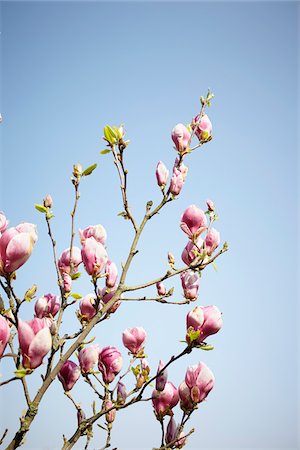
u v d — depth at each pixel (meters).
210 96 1.67
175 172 1.52
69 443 1.47
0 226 1.42
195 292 1.51
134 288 1.46
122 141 1.52
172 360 1.42
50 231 1.54
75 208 1.54
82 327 1.52
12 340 1.45
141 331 1.58
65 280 1.51
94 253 1.42
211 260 1.51
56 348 1.40
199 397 1.42
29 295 1.37
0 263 1.29
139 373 1.56
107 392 1.55
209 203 1.57
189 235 1.51
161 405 1.48
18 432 1.34
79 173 1.55
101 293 1.52
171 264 1.53
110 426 1.57
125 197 1.51
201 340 1.41
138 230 1.49
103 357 1.55
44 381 1.37
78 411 1.53
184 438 1.47
